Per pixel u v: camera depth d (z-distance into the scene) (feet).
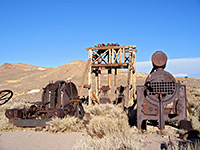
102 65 65.31
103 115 47.06
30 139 27.17
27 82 218.18
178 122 36.99
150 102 31.76
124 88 77.05
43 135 29.63
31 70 359.66
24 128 35.04
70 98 41.52
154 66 32.83
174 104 32.07
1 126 34.76
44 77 234.79
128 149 20.12
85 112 46.50
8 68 375.45
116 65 63.52
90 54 67.00
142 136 28.30
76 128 33.09
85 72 62.85
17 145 24.21
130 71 62.95
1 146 23.76
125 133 24.80
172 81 31.09
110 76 80.79
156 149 21.72
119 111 43.75
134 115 41.86
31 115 39.55
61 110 36.19
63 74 231.50
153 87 31.35
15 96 140.77
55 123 32.40
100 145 20.59
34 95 139.64
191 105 42.16
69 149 22.16
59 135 29.58
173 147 21.04
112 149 20.08
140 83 157.69
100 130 26.11
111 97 77.92
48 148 22.82
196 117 35.96
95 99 68.23
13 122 35.12
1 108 70.69
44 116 38.45
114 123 27.66
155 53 32.30
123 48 64.64
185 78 178.50
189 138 26.18
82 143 21.74
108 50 67.46
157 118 31.42
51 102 38.47
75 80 192.44
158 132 30.25
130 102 63.16
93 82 171.53
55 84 39.60
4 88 189.78
